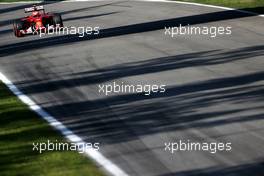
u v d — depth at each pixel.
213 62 73.62
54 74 73.31
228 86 61.47
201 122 50.94
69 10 144.88
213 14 114.81
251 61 72.75
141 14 124.69
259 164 41.59
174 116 53.12
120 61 77.81
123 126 51.72
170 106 56.16
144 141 47.69
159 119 52.69
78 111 57.06
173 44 87.56
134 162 43.66
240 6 121.62
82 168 43.25
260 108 53.31
